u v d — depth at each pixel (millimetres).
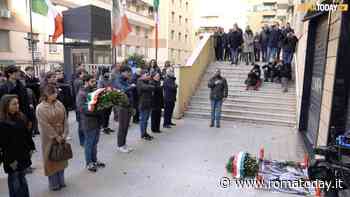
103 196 4180
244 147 6680
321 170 3889
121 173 5016
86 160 5098
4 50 16406
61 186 4410
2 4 16219
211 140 7223
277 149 6582
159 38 36125
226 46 13227
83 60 11023
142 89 6957
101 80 7430
